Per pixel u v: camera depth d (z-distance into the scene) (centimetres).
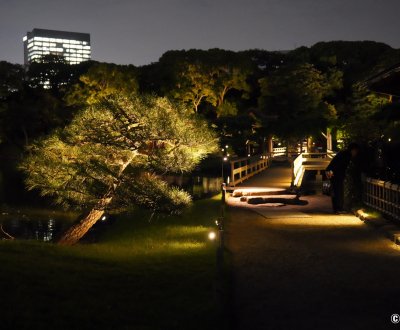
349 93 5581
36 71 8188
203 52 5319
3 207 2475
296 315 692
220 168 4441
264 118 5072
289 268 950
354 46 6156
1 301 703
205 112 5591
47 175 1454
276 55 6381
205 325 650
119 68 5247
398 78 1435
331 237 1253
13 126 5581
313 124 4962
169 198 1475
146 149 1487
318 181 2542
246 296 782
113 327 650
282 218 1580
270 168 3928
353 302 740
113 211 1521
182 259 1090
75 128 1416
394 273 896
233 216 1666
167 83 5428
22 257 1026
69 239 1502
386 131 2456
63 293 779
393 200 1373
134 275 944
